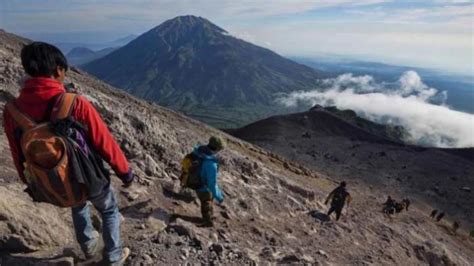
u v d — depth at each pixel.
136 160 10.42
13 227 5.23
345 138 121.38
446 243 28.08
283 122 132.25
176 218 7.93
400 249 16.05
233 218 10.01
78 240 4.75
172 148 12.70
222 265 6.65
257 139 113.56
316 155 94.81
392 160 98.06
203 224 8.06
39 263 4.83
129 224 7.14
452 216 69.44
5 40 29.09
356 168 85.69
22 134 3.53
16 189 6.56
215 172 7.88
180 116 41.38
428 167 96.25
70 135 3.51
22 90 3.53
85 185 3.73
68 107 3.50
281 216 12.49
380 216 23.27
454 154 124.88
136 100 34.06
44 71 3.51
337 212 15.41
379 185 76.12
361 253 12.52
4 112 3.61
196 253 6.69
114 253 4.55
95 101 11.46
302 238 11.30
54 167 3.44
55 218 5.95
